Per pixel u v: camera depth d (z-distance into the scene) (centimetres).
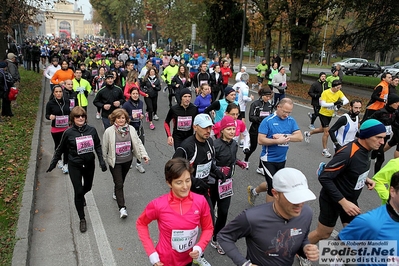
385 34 1972
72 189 620
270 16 2156
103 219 516
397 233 220
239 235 248
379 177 351
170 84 1260
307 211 249
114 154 502
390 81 841
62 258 420
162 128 1075
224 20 2736
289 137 469
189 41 5259
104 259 420
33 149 779
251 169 740
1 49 1600
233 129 405
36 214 526
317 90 1057
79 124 470
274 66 1638
